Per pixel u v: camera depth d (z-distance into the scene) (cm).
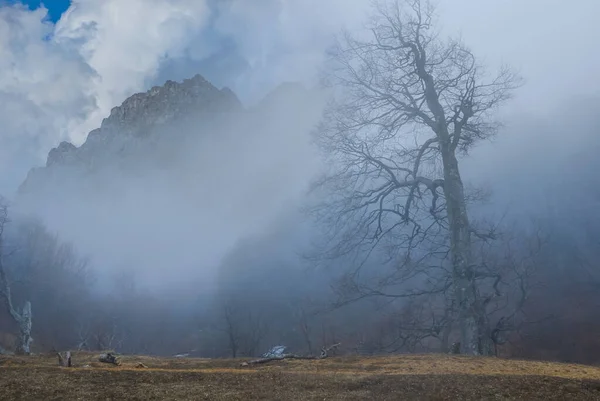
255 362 1205
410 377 822
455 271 1658
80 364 1299
